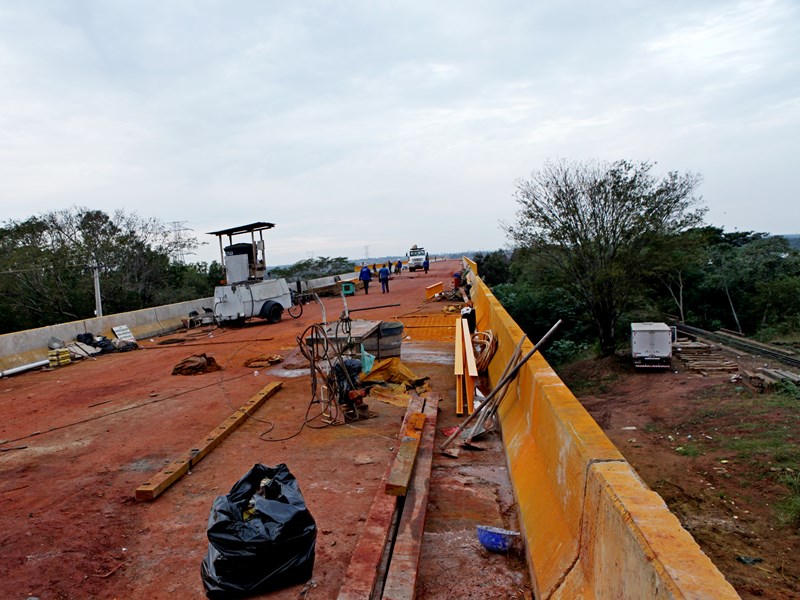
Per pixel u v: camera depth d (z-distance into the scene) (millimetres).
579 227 22812
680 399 16297
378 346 10141
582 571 2803
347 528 4355
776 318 30516
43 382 11117
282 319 20062
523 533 3963
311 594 3498
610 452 2947
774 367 19609
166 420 7637
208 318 19531
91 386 10328
